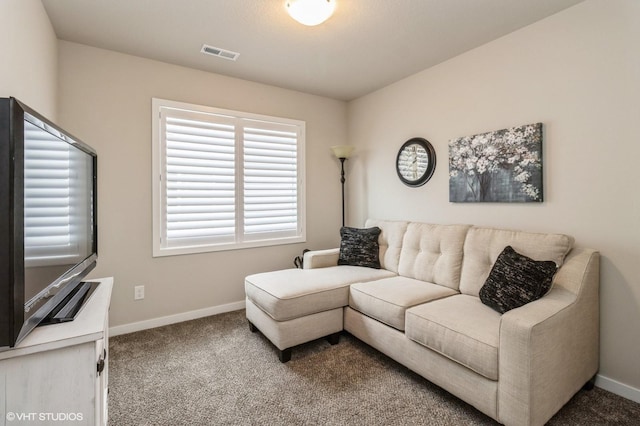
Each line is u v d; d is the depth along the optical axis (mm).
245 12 2170
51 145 1270
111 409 1759
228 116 3309
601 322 1968
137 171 2836
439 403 1816
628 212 1873
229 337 2701
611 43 1923
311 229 3939
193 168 3111
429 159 3076
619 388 1893
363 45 2643
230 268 3346
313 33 2447
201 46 2654
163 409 1764
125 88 2775
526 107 2352
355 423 1655
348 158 4199
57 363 1092
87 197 1782
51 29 2277
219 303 3281
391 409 1765
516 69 2410
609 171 1945
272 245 3621
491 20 2268
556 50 2178
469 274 2355
